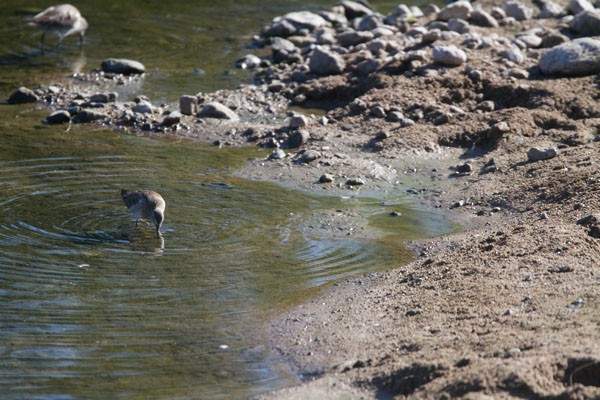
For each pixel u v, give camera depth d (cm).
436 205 4578
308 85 6397
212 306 3469
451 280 3506
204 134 5666
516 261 3562
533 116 5431
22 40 7638
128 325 3306
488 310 3145
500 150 5125
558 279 3306
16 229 4103
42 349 3127
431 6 8050
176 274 3719
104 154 5231
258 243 4053
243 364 3059
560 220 3975
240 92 6425
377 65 6359
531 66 6222
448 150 5288
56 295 3512
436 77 6038
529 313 3044
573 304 3033
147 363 3056
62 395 2852
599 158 4688
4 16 8275
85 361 3058
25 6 8600
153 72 6962
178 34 7962
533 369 2556
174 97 6384
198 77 6869
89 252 3894
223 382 2941
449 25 7156
